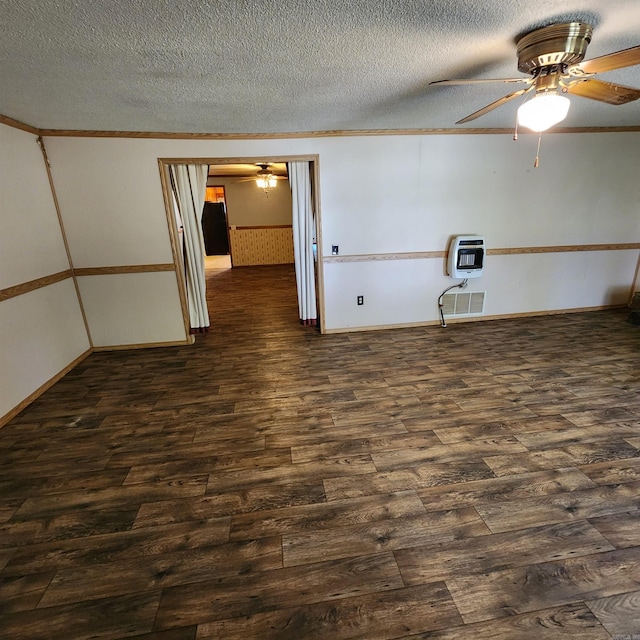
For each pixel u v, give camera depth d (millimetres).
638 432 2311
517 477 1970
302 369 3379
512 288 4527
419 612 1336
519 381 3008
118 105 2668
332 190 3912
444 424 2465
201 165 3863
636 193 4434
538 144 4043
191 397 2934
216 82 2250
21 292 2881
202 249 4148
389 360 3506
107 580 1486
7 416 2643
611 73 2414
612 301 4809
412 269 4258
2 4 1372
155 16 1485
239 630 1297
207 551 1603
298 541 1639
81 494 1951
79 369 3512
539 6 1475
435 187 4055
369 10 1481
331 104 2789
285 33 1658
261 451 2258
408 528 1684
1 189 2756
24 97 2422
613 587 1396
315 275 4410
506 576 1452
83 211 3582
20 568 1545
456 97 2693
